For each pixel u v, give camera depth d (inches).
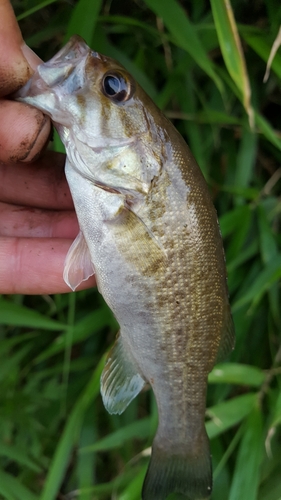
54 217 6.5
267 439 7.2
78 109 5.0
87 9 6.2
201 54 6.1
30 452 8.5
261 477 8.1
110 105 5.0
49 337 9.0
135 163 5.1
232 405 7.9
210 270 5.4
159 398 5.9
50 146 7.3
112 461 9.4
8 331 9.1
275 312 8.3
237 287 8.8
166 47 7.3
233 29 5.3
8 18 4.6
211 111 7.6
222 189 8.1
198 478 6.2
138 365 5.8
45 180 6.5
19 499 8.0
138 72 7.3
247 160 8.0
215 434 7.7
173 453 6.2
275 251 8.1
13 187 6.5
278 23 7.1
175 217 5.1
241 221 8.1
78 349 9.4
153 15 7.5
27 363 9.1
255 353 8.9
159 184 5.1
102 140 5.1
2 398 8.4
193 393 5.9
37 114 4.9
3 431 8.3
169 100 8.1
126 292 5.3
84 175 5.2
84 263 5.6
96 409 9.1
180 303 5.3
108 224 5.2
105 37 7.1
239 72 5.5
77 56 5.0
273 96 8.5
